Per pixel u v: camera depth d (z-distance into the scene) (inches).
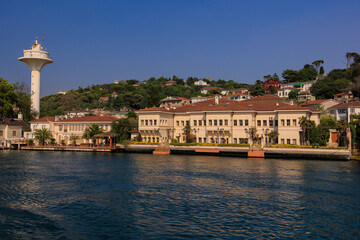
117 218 1095.0
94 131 4082.2
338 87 5930.1
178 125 4109.3
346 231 985.5
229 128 3555.6
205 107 3818.9
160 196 1403.8
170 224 1035.9
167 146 3572.8
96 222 1055.0
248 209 1206.3
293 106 3442.4
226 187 1594.5
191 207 1229.7
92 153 3703.3
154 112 3887.8
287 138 3280.0
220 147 3302.2
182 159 2950.3
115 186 1617.9
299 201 1323.8
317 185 1643.7
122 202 1300.4
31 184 1672.0
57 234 951.0
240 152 3198.8
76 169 2231.8
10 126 4534.9
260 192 1483.8
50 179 1822.1
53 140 4414.4
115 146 3809.1
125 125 4170.8
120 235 942.4
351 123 3166.8
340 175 1952.5
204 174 1991.9
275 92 7568.9
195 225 1027.3
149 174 1996.8
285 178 1846.7
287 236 941.8
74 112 7126.0
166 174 1996.8
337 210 1198.9
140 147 3713.1
